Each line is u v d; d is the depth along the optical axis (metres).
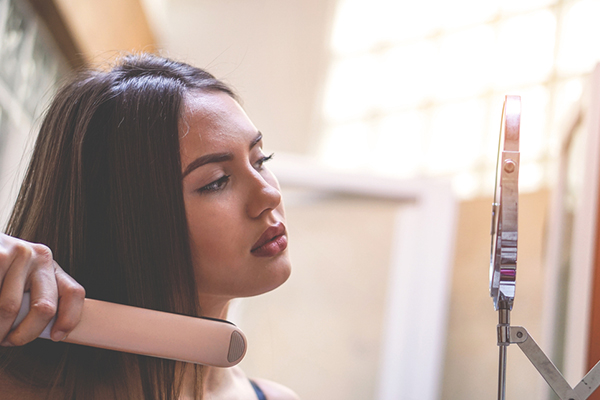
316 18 3.48
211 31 3.51
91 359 0.79
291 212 3.10
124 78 0.88
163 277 0.79
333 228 3.06
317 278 3.03
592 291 1.27
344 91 3.35
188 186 0.80
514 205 0.63
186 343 0.67
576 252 1.37
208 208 0.80
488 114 3.05
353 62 3.38
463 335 2.85
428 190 2.84
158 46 3.42
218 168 0.81
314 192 2.89
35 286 0.61
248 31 3.49
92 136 0.84
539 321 2.65
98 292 0.82
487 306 2.84
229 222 0.80
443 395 2.79
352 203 2.95
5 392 0.76
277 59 3.43
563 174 1.75
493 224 0.70
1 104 2.07
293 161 2.86
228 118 0.84
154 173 0.80
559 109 2.86
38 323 0.59
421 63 3.26
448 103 3.16
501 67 3.07
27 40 2.23
